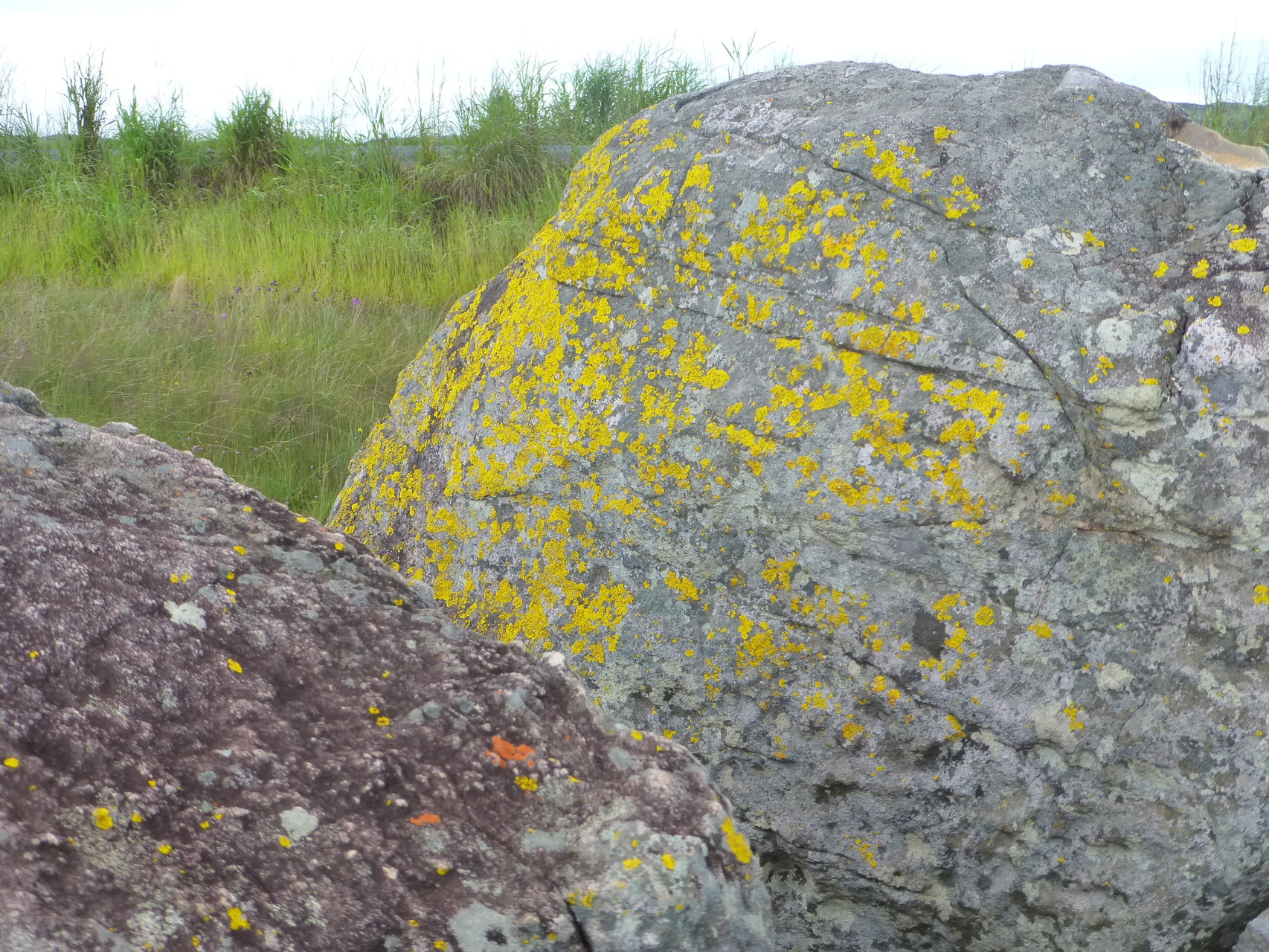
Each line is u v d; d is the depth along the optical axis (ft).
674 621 8.17
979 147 7.68
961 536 7.21
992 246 7.35
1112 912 7.49
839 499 7.41
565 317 8.76
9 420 5.97
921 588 7.45
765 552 7.84
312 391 17.97
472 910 4.01
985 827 7.67
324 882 4.00
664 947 4.04
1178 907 7.30
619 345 8.42
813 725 7.86
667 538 8.14
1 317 20.84
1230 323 6.84
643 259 8.49
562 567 8.57
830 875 8.20
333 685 4.90
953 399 7.15
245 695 4.70
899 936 8.34
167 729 4.45
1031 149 7.66
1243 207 7.29
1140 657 7.17
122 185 33.45
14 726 4.20
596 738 4.86
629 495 8.25
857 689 7.71
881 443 7.30
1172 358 6.88
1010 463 7.02
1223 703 7.04
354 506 10.25
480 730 4.76
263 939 3.75
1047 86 8.13
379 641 5.22
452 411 9.46
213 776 4.28
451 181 32.68
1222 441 6.77
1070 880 7.59
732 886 4.27
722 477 7.83
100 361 18.71
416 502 9.61
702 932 4.10
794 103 8.59
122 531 5.35
